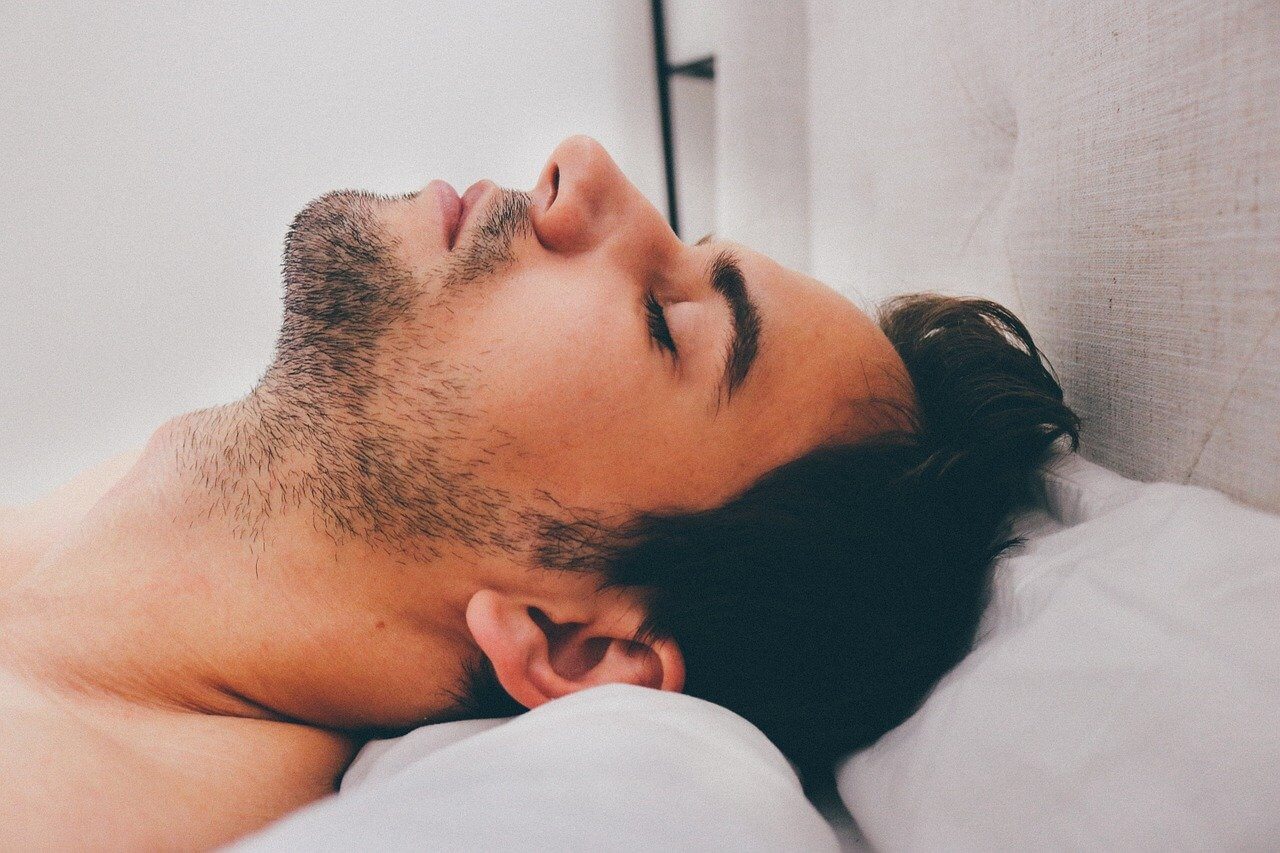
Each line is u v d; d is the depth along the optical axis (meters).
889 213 1.29
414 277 0.77
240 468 0.76
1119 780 0.46
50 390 1.82
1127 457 0.79
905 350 0.92
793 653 0.71
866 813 0.58
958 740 0.54
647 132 2.16
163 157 1.87
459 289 0.76
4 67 1.75
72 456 1.83
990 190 1.05
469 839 0.38
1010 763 0.51
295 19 1.95
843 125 1.43
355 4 1.98
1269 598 0.50
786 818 0.45
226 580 0.73
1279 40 0.60
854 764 0.63
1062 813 0.47
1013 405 0.82
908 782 0.55
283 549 0.73
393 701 0.75
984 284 1.07
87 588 0.73
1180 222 0.71
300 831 0.41
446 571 0.73
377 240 0.79
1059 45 0.85
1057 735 0.50
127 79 1.83
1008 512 0.80
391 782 0.44
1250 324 0.64
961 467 0.78
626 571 0.73
